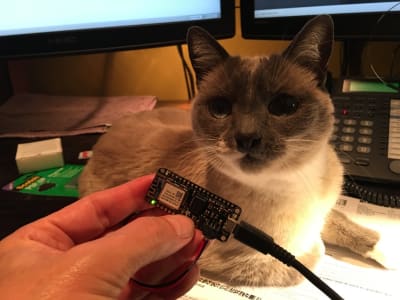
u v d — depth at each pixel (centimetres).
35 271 14
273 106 21
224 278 23
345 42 37
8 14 32
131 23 34
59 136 38
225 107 22
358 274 22
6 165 34
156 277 20
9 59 33
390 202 26
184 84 46
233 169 21
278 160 20
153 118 35
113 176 29
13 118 42
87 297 13
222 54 23
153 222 16
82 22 33
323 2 31
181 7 34
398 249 23
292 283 22
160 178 19
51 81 48
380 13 30
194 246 20
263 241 19
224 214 18
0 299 13
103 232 21
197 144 25
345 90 32
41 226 19
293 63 22
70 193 30
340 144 29
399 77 33
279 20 33
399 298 20
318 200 23
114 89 48
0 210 28
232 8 35
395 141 28
